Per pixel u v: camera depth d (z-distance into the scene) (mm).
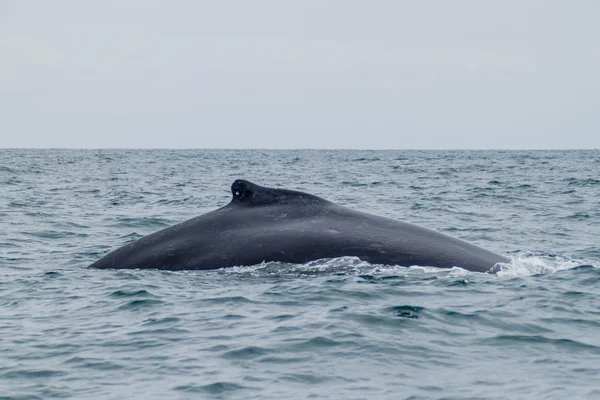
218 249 40188
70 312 33969
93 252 54688
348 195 114688
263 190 42812
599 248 57219
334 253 39094
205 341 29047
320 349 27812
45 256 52469
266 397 23359
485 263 40344
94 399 23438
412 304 33625
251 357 27125
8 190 117938
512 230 69438
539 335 29734
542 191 121875
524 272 40625
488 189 127312
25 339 29797
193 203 98875
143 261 41219
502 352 27688
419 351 27656
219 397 23422
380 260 38875
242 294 35625
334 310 32781
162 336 29828
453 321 31375
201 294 35906
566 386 24109
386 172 196875
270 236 40156
